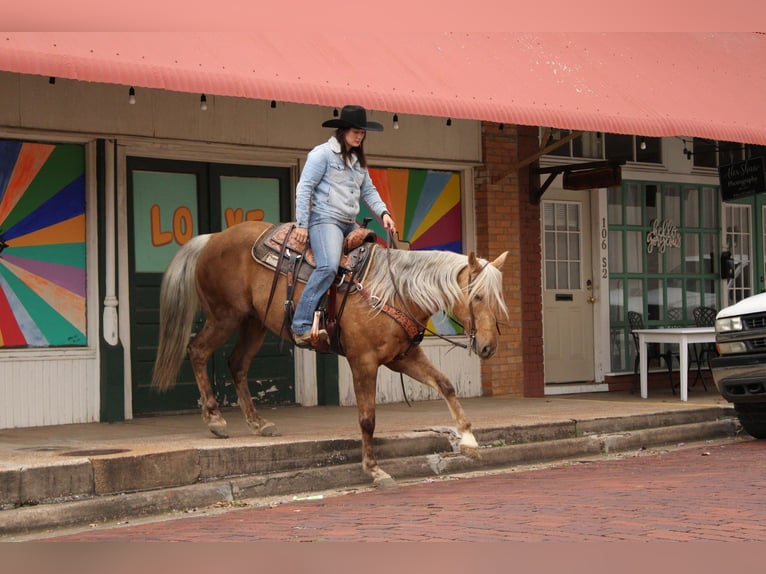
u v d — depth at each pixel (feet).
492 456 35.63
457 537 23.04
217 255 33.73
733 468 32.96
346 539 23.26
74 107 39.60
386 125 47.11
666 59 49.14
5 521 25.62
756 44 54.65
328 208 31.48
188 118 42.04
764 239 62.03
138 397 41.47
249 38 36.06
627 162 56.03
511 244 50.37
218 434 33.96
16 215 38.99
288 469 31.78
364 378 31.53
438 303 30.63
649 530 23.30
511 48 43.88
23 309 39.09
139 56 32.48
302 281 31.89
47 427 38.37
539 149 49.73
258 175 44.50
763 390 38.09
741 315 38.47
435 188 49.08
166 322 34.37
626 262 55.98
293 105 44.65
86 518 27.07
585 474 33.22
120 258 40.50
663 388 56.08
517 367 50.65
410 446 34.37
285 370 45.06
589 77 44.75
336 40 38.50
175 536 24.72
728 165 55.52
